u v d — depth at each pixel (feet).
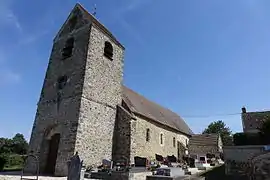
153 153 76.02
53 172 54.54
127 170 45.98
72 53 65.26
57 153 54.90
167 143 88.38
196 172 59.98
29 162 59.11
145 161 59.41
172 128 94.02
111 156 60.49
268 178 43.80
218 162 86.79
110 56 69.36
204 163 81.71
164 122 89.35
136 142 67.10
